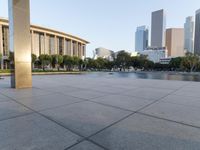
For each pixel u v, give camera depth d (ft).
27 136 9.13
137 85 34.71
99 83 38.70
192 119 12.28
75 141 8.59
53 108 15.16
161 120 12.03
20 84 29.30
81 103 17.31
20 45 28.96
